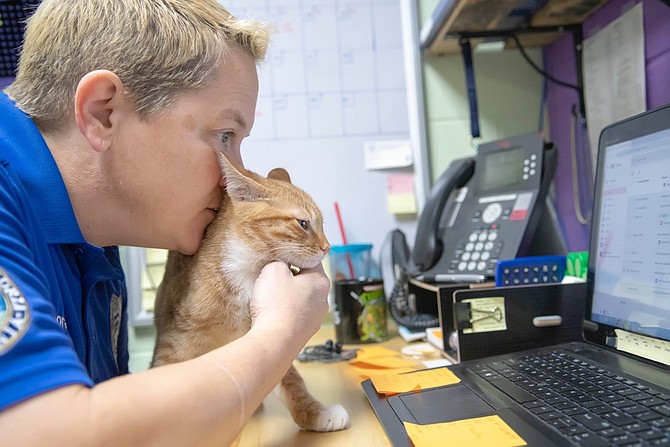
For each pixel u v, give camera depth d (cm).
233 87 63
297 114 140
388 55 141
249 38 65
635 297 67
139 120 58
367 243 138
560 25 121
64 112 60
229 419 44
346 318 112
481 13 114
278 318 56
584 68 117
